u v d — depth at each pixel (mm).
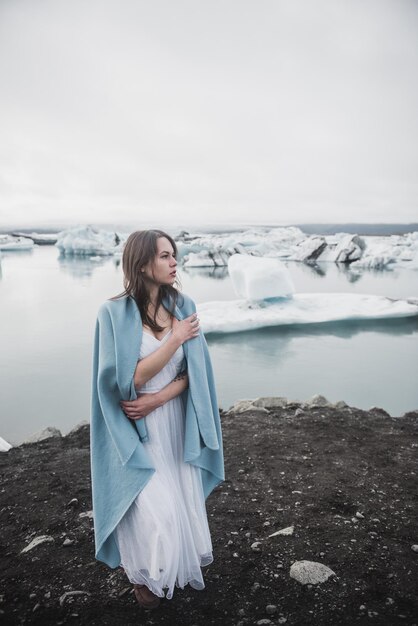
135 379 1682
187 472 1826
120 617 1833
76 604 1910
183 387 1809
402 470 3174
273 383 8633
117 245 48250
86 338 12047
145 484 1649
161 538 1604
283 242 55094
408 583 1990
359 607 1846
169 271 1749
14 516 2697
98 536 1690
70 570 2148
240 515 2607
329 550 2242
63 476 3225
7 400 7578
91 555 2268
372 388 8266
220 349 11344
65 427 6473
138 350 1690
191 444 1779
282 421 4242
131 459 1648
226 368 9695
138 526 1646
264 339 12391
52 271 30781
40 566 2186
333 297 17141
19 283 24312
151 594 1840
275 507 2688
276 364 9930
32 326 13641
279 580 2027
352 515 2588
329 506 2686
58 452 3768
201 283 26875
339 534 2383
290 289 16375
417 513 2594
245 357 10562
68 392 7926
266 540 2344
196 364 1799
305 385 8492
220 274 32125
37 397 7711
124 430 1676
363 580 2012
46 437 4301
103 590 2002
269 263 16766
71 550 2314
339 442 3695
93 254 45312
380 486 2932
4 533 2525
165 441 1792
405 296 20781
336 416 4371
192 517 1801
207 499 2799
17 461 3590
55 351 10742
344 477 3061
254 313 15141
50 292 20984
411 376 8953
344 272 32562
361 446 3611
